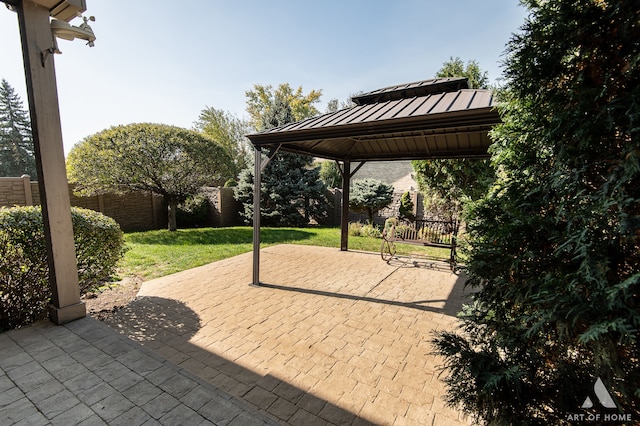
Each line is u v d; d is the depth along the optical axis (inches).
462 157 228.7
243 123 961.5
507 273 65.5
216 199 463.8
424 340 121.7
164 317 138.9
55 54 104.7
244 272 215.8
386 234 254.5
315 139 167.8
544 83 59.2
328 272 219.3
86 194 327.9
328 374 97.9
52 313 112.8
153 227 417.4
